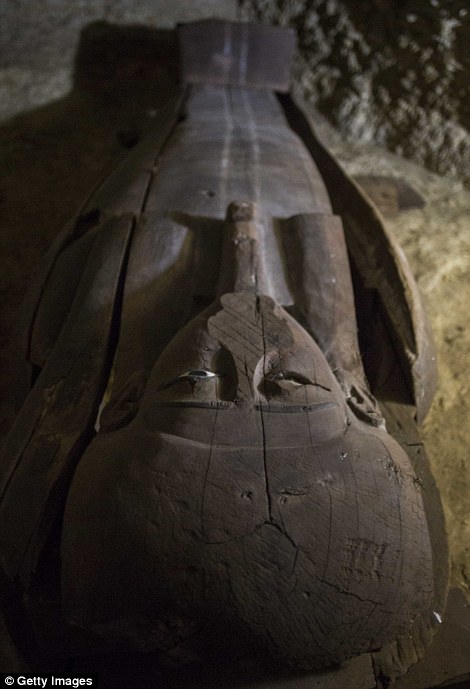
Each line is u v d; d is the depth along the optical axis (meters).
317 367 2.01
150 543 1.57
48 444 2.08
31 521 1.90
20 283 4.08
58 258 2.94
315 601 1.56
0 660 2.30
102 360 2.35
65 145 5.35
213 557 1.55
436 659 1.97
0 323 3.78
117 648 1.98
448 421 3.29
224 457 1.69
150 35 6.03
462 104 5.41
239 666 1.82
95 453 1.88
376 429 2.02
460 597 2.16
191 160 3.44
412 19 5.42
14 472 2.05
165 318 2.52
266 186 3.26
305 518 1.61
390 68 5.66
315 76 6.02
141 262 2.69
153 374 2.07
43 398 2.28
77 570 1.65
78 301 2.56
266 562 1.56
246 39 4.81
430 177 5.51
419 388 2.62
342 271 2.75
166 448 1.70
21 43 5.81
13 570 1.85
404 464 1.87
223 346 1.97
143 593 1.56
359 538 1.62
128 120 5.67
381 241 3.07
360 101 5.84
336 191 3.72
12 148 5.23
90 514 1.68
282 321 2.08
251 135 3.86
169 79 5.98
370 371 2.80
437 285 4.21
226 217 2.84
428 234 4.71
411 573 1.67
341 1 5.76
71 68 5.85
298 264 2.74
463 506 2.88
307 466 1.70
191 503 1.60
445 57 5.36
